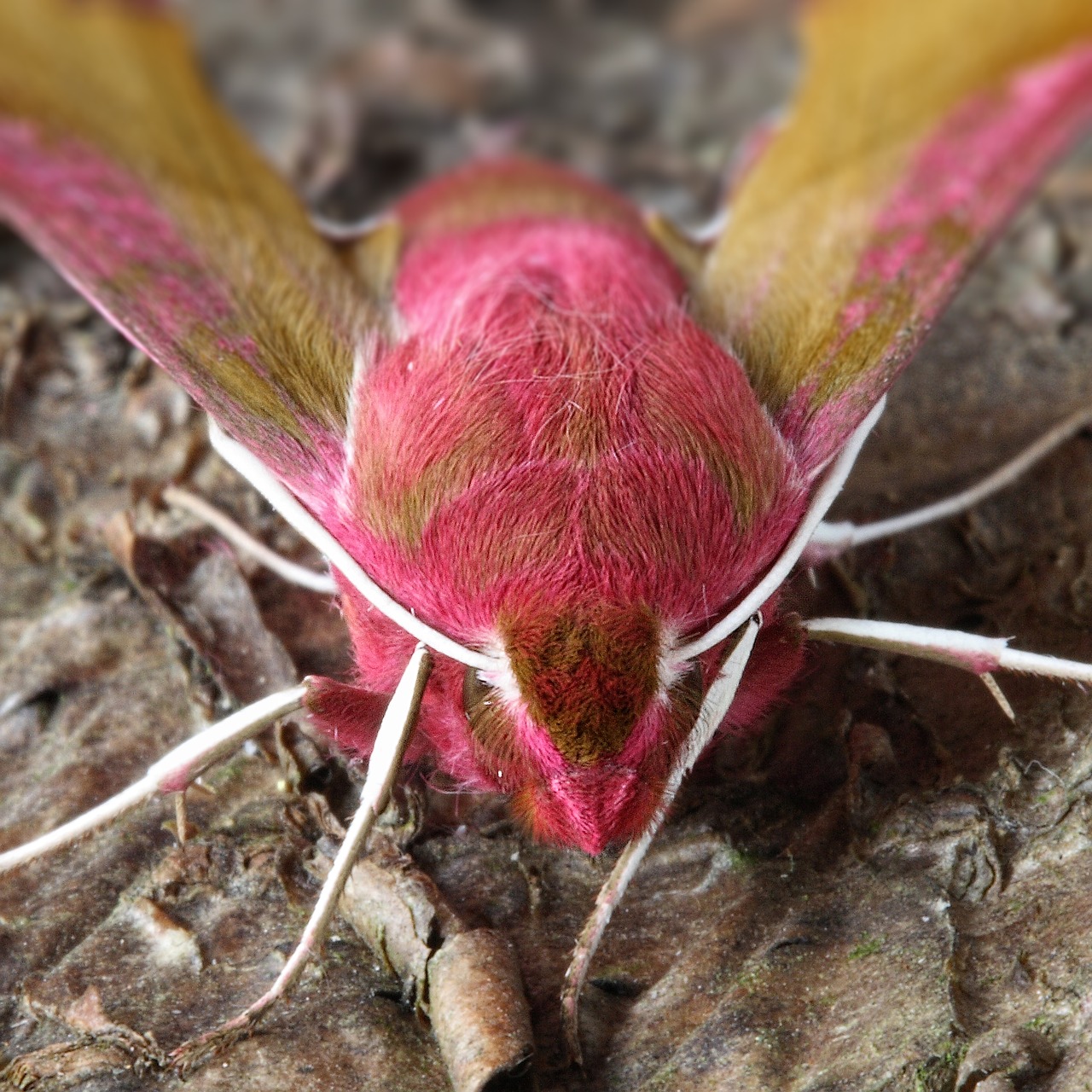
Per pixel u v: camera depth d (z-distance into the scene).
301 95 0.14
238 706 0.11
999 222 0.09
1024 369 0.11
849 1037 0.09
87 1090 0.09
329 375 0.09
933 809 0.10
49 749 0.10
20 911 0.10
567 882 0.10
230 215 0.09
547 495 0.09
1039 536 0.11
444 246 0.10
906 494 0.11
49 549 0.11
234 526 0.11
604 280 0.10
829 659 0.10
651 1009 0.10
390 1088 0.09
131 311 0.09
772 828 0.10
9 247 0.12
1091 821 0.10
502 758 0.09
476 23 0.15
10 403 0.12
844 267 0.09
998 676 0.10
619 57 0.14
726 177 0.13
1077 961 0.10
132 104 0.09
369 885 0.10
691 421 0.09
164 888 0.10
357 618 0.10
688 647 0.09
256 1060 0.10
